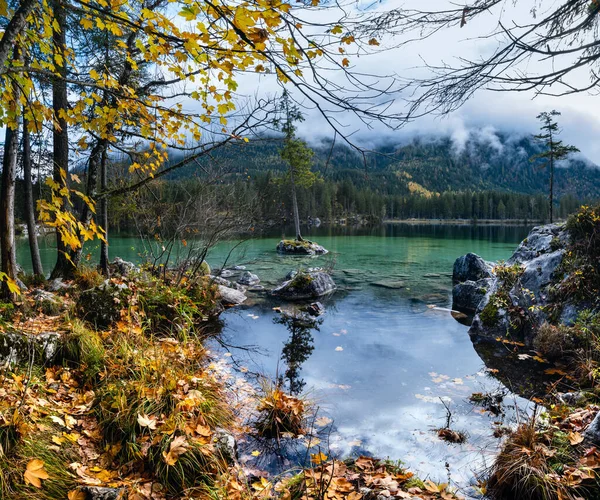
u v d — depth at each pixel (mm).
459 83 2590
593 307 5961
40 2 2525
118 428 3115
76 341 4320
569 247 6969
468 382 5137
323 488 2709
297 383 5059
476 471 3285
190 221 8898
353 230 48938
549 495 2715
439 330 7562
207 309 8484
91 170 7766
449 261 18172
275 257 19781
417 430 3930
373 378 5246
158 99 3252
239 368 5516
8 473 2371
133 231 23156
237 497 2709
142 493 2547
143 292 6660
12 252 6414
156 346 4887
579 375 5164
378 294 10930
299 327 7754
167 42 2287
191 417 3449
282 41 1867
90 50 5227
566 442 3143
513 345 6590
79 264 9211
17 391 3162
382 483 2889
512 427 3949
